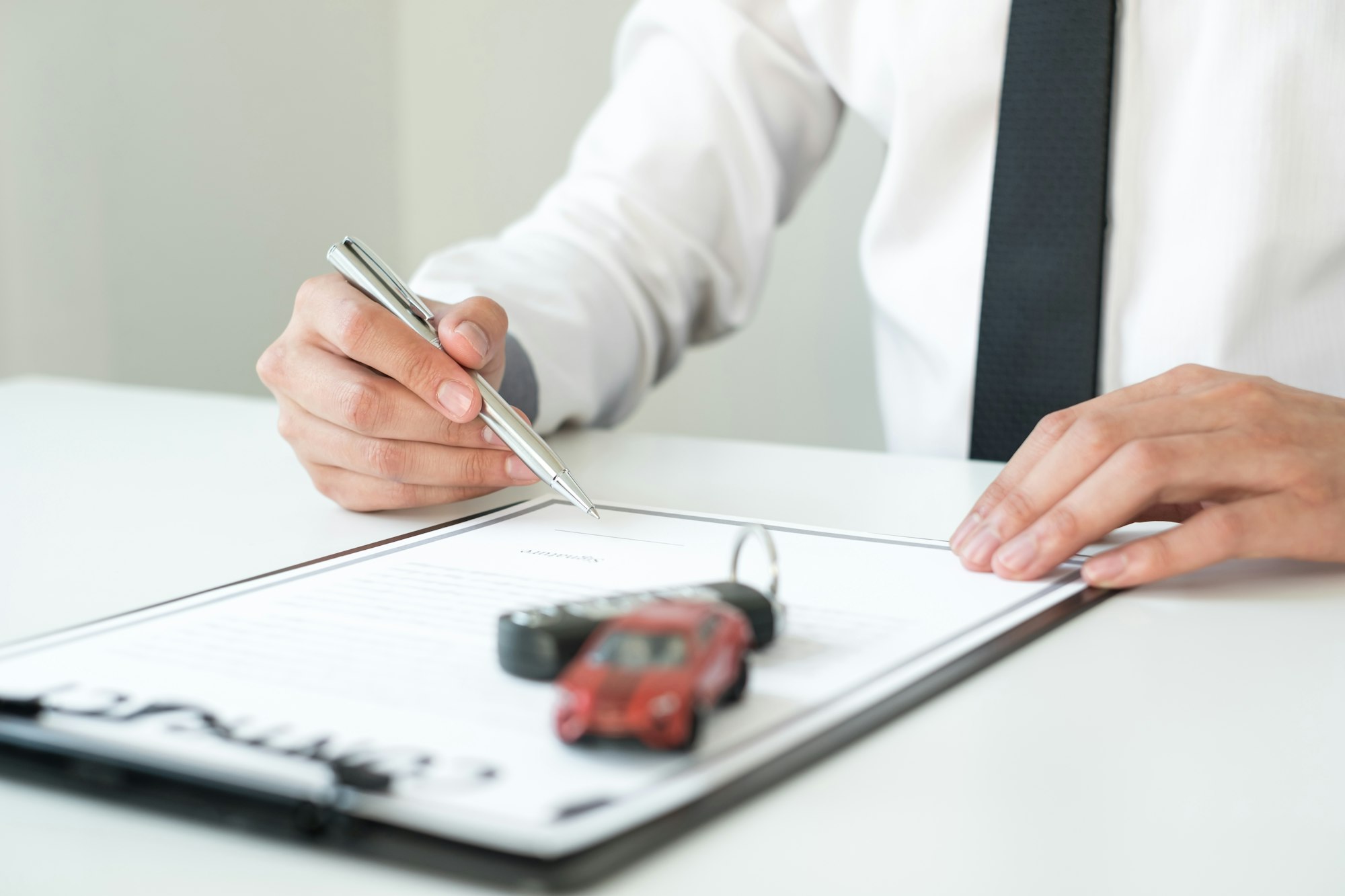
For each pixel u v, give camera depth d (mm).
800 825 266
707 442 811
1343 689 366
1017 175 850
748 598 363
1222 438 493
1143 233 844
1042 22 841
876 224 952
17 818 260
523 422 552
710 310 1080
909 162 930
